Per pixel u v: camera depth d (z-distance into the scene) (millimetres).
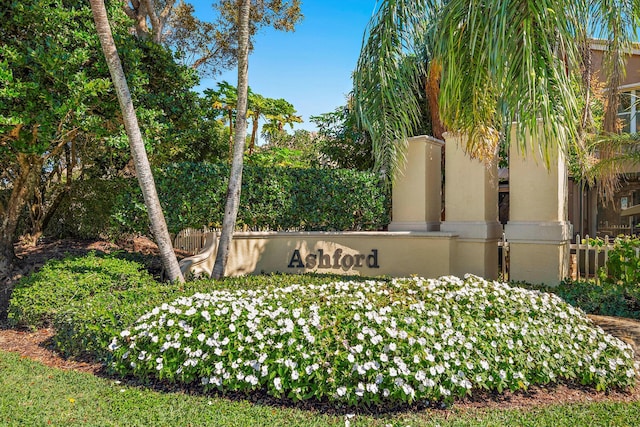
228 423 3479
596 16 5418
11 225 8914
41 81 6719
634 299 6258
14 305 6406
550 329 4555
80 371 4770
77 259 7883
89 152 10977
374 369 3756
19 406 3756
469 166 8078
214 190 8367
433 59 6730
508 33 4684
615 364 4242
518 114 5078
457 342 4062
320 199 9211
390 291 5164
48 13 6688
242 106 7766
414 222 8812
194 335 4258
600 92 9578
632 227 12836
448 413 3711
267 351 4035
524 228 7492
